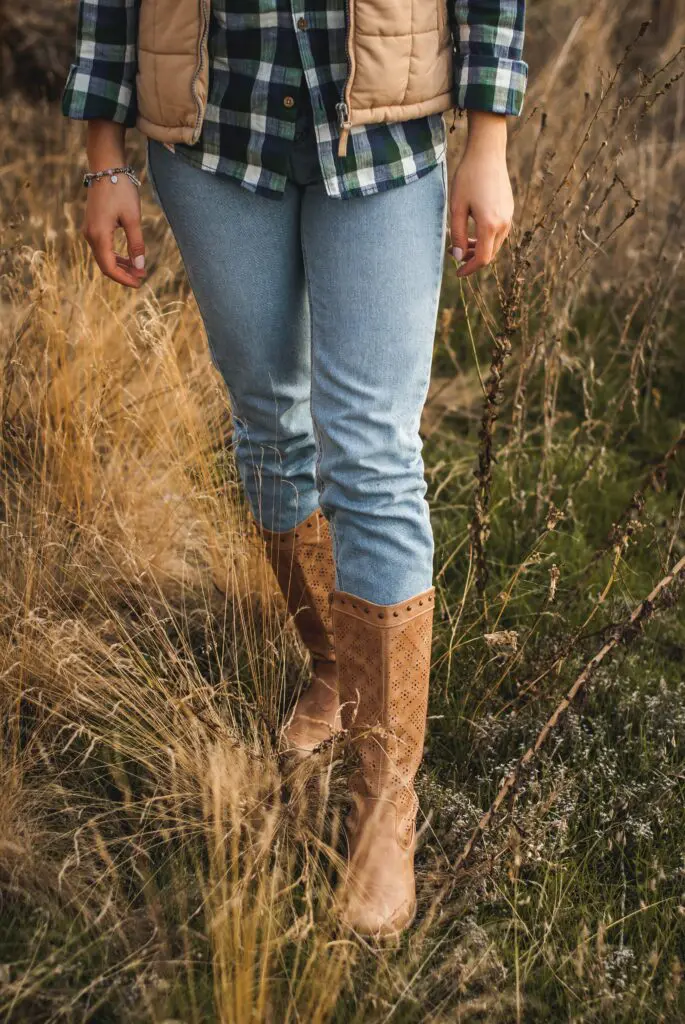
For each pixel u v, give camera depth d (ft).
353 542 4.68
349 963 4.43
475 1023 4.38
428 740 6.00
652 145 10.36
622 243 10.33
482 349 9.86
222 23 4.24
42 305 7.22
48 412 6.98
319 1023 4.11
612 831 5.30
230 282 4.67
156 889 4.96
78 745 5.66
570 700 5.10
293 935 4.54
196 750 5.29
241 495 7.18
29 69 11.73
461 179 4.41
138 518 6.99
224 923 4.35
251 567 6.62
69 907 4.82
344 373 4.49
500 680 5.98
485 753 5.84
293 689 6.35
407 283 4.42
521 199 8.71
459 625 6.48
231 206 4.53
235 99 4.32
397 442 4.55
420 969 4.48
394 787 5.00
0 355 7.29
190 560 7.10
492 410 5.94
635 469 8.63
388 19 4.08
